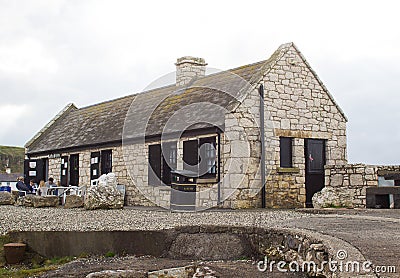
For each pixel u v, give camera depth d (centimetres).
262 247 796
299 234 695
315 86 1623
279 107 1539
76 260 848
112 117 2098
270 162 1502
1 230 933
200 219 1041
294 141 1559
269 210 1352
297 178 1546
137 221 1030
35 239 900
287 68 1570
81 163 2042
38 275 752
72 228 927
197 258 832
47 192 1836
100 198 1436
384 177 1271
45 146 2302
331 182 1321
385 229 769
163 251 870
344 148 1662
